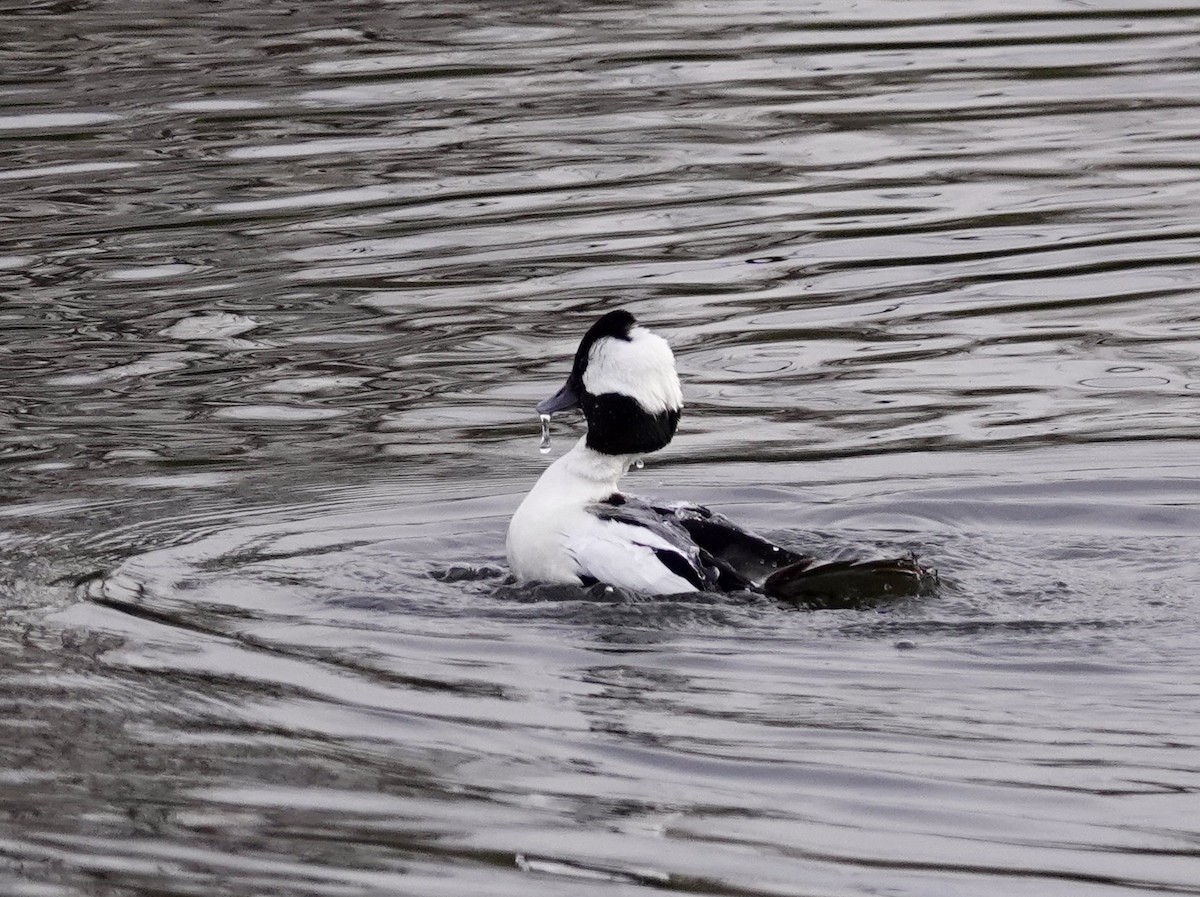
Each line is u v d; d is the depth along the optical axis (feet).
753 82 78.38
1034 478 43.04
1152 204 63.31
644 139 70.69
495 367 51.21
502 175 66.85
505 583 37.01
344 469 44.70
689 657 32.24
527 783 26.84
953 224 61.98
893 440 45.85
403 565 38.29
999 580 36.63
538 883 23.77
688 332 53.26
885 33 86.99
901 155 68.74
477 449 46.16
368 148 69.97
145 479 43.88
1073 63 80.89
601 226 61.93
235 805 25.99
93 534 39.96
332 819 25.57
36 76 79.92
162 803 26.04
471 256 59.31
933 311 54.80
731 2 93.61
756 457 45.06
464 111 74.43
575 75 79.56
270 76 79.56
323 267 58.49
